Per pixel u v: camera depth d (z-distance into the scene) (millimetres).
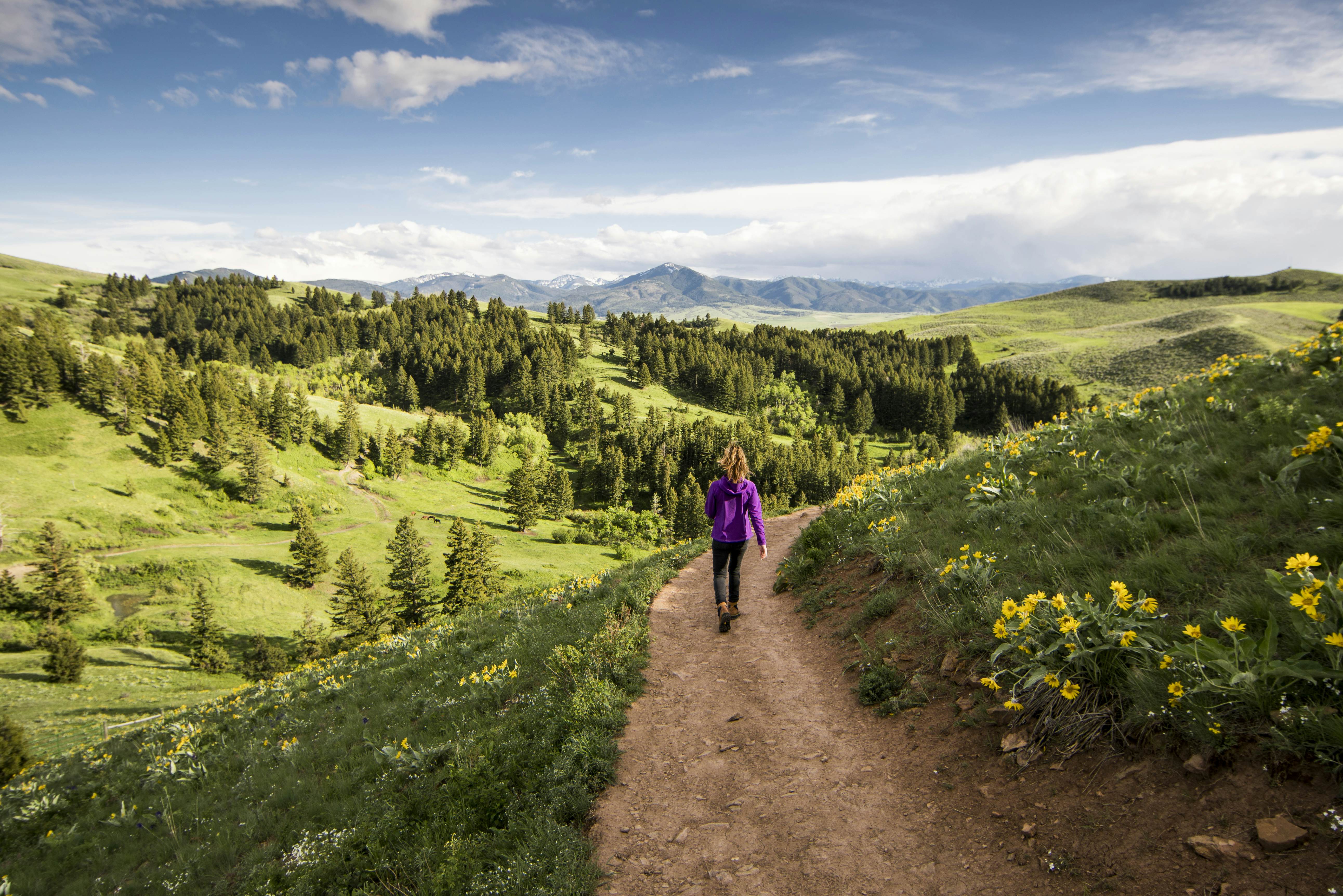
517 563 102188
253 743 9242
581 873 3453
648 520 132500
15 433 117562
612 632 7199
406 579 83062
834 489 141375
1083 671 3459
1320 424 5051
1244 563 3717
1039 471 7812
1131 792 2871
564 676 6352
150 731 12578
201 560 95938
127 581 88938
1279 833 2311
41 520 98938
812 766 4133
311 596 92375
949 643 4711
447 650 10891
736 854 3436
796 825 3576
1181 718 2891
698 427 173375
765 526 16781
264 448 132875
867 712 4633
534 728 5434
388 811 5070
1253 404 6656
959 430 195875
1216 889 2258
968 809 3291
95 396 130625
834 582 7801
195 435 130500
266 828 6082
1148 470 6035
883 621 5914
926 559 6176
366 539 116250
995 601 4578
